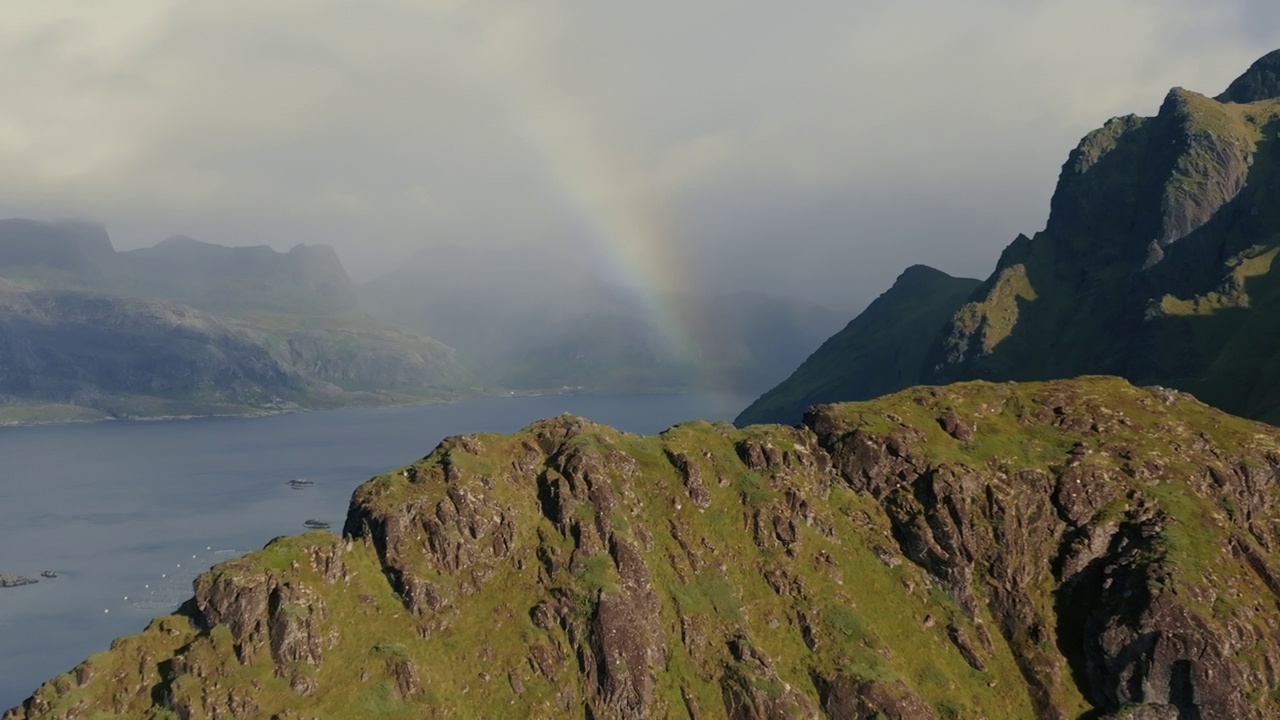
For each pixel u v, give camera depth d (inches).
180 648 4965.6
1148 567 5782.5
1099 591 5944.9
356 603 5344.5
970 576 6136.8
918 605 6018.7
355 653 5068.9
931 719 5260.8
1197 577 5703.7
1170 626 5497.1
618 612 5442.9
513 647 5310.0
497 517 5890.8
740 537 6210.6
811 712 5260.8
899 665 5620.1
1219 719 5270.7
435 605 5442.9
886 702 5260.8
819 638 5674.2
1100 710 5516.7
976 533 6240.2
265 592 5113.2
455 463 6063.0
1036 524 6338.6
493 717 5007.4
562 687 5206.7
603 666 5270.7
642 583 5718.5
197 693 4685.0
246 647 4904.0
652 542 6008.9
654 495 6309.1
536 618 5452.8
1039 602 6013.8
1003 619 5994.1
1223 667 5364.2
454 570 5644.7
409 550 5644.7
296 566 5290.4
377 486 6003.9
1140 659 5487.2
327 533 5659.5
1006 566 6136.8
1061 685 5634.8
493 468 6186.0
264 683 4793.3
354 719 4724.4
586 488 6112.2
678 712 5206.7
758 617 5772.6
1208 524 6186.0
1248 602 5708.7
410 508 5787.4
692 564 5974.4
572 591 5551.2
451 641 5310.0
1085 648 5748.0
